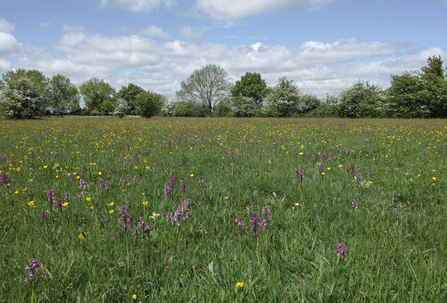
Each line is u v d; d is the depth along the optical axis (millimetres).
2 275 2406
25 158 7379
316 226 3439
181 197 4363
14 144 10430
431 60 40250
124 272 2510
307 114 45375
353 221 3512
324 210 3834
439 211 3717
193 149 8938
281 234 3211
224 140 11219
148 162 7004
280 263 2635
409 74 33375
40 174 5781
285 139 11164
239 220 3484
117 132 15422
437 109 32438
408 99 33000
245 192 4699
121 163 6727
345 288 2287
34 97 39750
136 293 2311
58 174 5902
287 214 3787
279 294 2230
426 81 32250
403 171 5688
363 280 2307
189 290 2309
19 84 38469
